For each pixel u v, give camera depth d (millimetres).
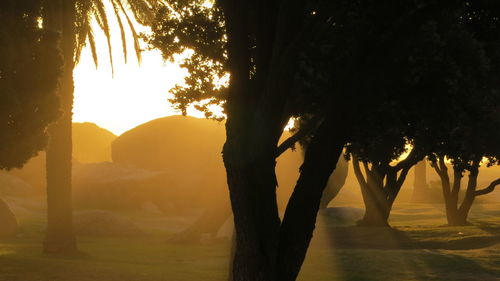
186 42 21844
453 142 20156
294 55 13688
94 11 36031
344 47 15742
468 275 28906
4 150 24000
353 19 14320
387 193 55844
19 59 23844
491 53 16391
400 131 17656
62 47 33594
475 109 17016
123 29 36875
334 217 67812
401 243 44438
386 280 27656
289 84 13773
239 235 13922
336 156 14023
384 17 13586
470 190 57969
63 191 34344
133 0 36188
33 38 24312
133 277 24062
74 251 34344
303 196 14016
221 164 46312
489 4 14562
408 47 14516
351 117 14008
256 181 13828
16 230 47688
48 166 34438
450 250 39062
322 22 14234
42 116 24500
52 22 32594
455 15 14914
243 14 14039
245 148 13797
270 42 14055
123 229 50938
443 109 16172
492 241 42781
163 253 38531
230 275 22422
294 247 14008
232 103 13930
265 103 13727
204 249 41500
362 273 29719
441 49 15234
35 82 24203
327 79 16266
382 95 15172
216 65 22109
